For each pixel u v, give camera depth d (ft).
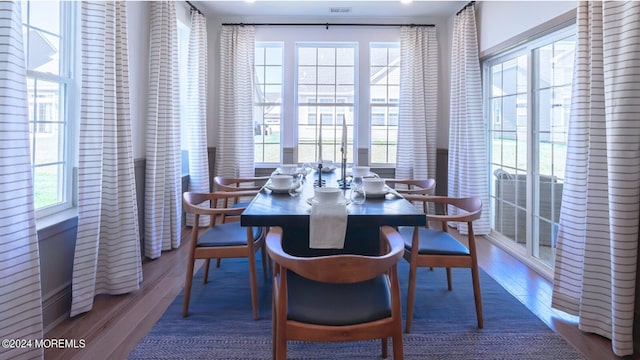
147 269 9.59
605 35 5.95
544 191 9.64
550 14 8.75
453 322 6.90
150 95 10.24
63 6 7.42
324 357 5.83
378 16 15.08
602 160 6.27
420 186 10.11
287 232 6.06
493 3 11.62
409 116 14.93
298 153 15.94
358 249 6.23
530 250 10.06
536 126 9.96
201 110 13.58
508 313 7.25
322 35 15.33
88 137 7.18
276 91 15.76
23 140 5.41
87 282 7.17
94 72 7.27
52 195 7.37
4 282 5.11
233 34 14.66
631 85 5.62
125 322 6.83
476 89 12.51
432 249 6.63
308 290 4.47
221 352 5.91
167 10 10.61
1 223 5.08
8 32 5.15
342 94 15.88
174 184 11.18
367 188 6.34
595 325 6.46
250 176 14.98
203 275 8.92
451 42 14.71
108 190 7.77
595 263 6.40
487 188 12.56
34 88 6.81
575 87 6.84
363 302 4.22
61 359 5.66
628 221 5.74
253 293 6.98
